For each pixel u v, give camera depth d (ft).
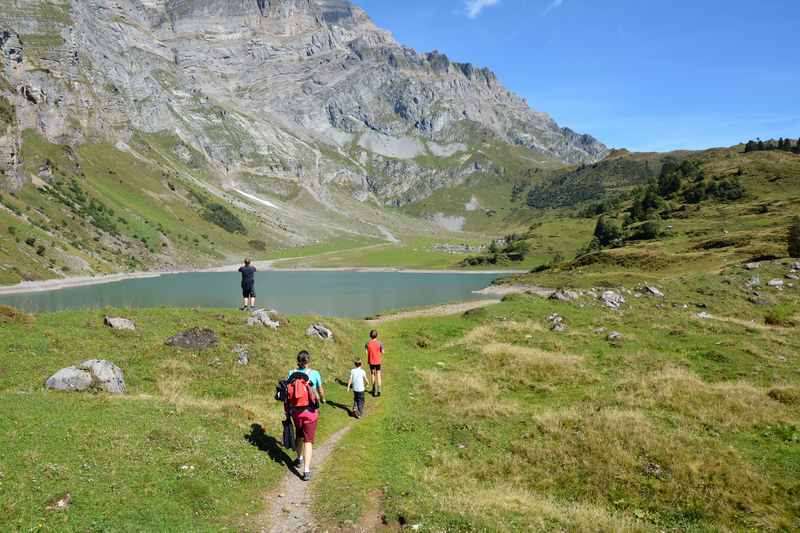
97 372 62.75
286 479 46.83
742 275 215.92
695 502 49.52
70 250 536.83
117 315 89.81
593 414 72.84
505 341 129.49
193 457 44.98
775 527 44.75
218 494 40.47
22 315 80.64
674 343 117.70
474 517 40.73
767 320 159.43
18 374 63.00
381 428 66.74
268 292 440.45
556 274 414.82
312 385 48.91
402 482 48.57
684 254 343.46
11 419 44.80
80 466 39.14
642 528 43.42
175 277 618.44
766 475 53.83
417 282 563.48
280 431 60.34
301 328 109.81
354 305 337.93
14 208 537.65
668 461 56.90
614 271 353.72
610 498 51.47
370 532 37.45
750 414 71.46
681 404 76.13
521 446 63.41
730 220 480.23
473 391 88.63
